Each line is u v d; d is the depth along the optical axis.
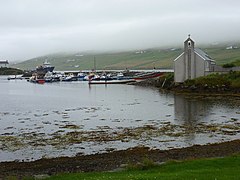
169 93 79.44
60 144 30.02
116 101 66.06
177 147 28.22
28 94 90.75
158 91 86.81
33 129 37.16
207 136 32.22
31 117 46.66
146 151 26.27
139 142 30.28
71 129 36.81
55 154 26.84
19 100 73.00
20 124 40.62
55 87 120.88
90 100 69.50
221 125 37.44
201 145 27.83
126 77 144.38
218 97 66.75
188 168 18.72
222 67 85.06
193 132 34.03
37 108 57.38
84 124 39.94
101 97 75.75
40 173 21.11
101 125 39.00
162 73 129.88
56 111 52.97
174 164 20.02
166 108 53.03
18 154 27.02
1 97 81.69
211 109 50.28
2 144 30.23
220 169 17.70
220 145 27.28
